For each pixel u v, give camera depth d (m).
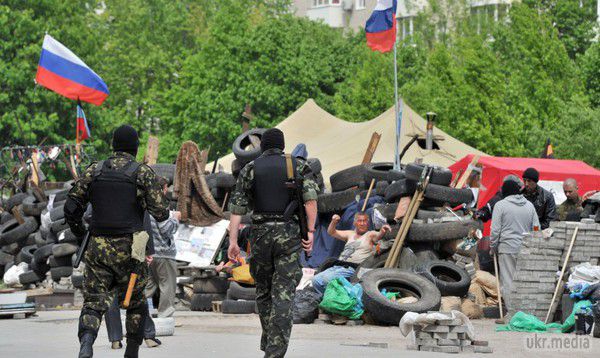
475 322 33.38
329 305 32.34
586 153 89.31
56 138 135.00
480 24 140.25
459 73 103.56
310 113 69.31
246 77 132.25
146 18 175.12
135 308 19.62
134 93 163.00
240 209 19.62
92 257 18.94
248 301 38.28
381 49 49.69
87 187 19.22
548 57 105.06
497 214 32.91
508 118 100.94
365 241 37.12
